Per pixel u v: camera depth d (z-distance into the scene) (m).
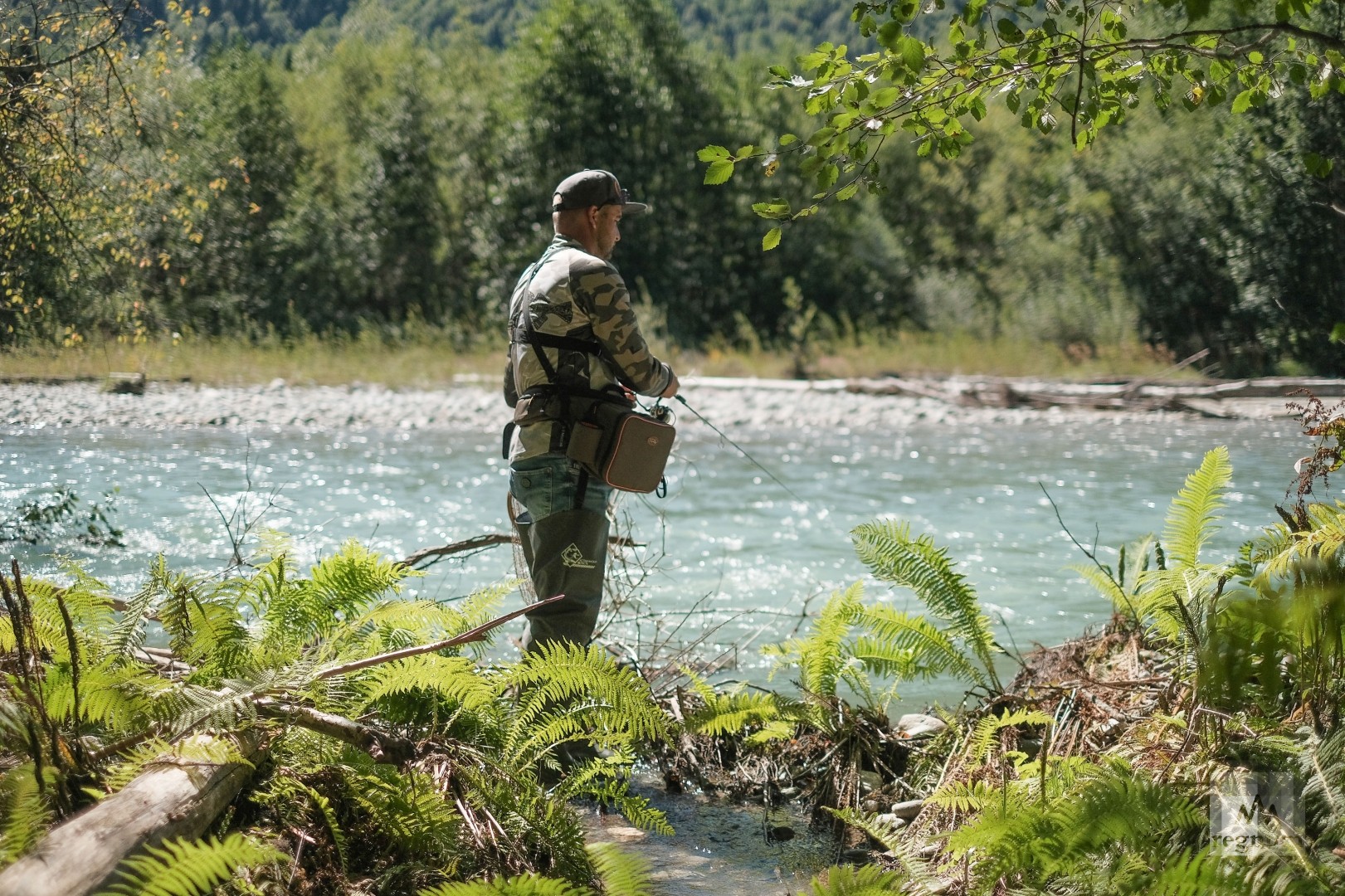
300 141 30.55
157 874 2.08
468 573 6.97
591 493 4.11
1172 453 12.60
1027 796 3.06
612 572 5.32
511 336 4.30
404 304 30.72
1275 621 1.51
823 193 3.37
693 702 4.40
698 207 28.97
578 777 3.54
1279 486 9.86
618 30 29.30
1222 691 1.54
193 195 11.36
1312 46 3.37
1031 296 25.02
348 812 2.96
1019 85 3.33
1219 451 4.19
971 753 3.64
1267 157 19.66
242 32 32.81
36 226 9.02
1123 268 24.59
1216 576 3.86
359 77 34.06
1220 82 3.40
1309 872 2.35
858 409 16.53
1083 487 10.43
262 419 15.52
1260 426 14.93
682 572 7.16
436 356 23.73
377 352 24.14
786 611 6.21
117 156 9.24
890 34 3.00
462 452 12.94
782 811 3.79
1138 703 3.89
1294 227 20.31
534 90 28.84
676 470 11.66
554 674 3.50
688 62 29.91
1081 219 25.09
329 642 3.44
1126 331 23.39
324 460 12.11
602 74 28.67
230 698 2.90
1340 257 20.27
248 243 27.91
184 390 18.17
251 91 29.95
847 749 4.06
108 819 2.30
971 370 22.02
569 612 4.06
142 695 2.94
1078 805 2.65
